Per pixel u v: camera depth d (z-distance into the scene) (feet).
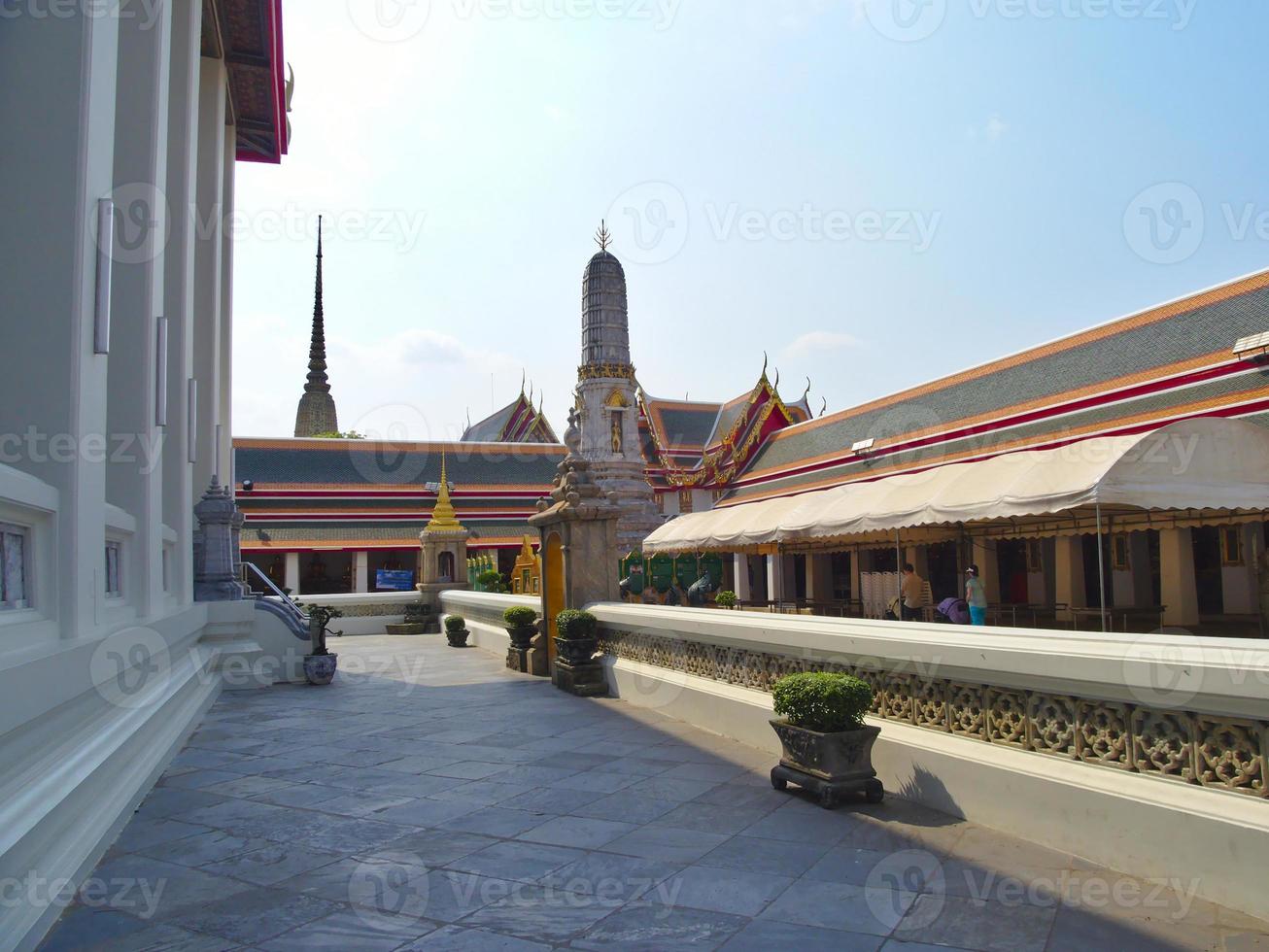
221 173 51.55
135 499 26.37
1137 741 15.93
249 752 28.68
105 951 13.33
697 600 88.74
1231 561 65.05
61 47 17.94
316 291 181.06
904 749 20.89
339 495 130.82
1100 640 16.47
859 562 95.09
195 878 16.52
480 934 13.80
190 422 37.60
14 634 14.38
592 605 42.45
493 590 86.89
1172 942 12.96
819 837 18.20
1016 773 17.85
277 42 52.90
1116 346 70.64
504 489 139.33
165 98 28.71
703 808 20.61
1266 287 61.00
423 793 22.81
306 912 14.79
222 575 46.57
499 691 42.24
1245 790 14.07
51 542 16.71
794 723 21.65
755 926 13.92
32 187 17.49
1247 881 13.70
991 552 76.33
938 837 17.94
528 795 22.33
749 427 124.16
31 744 15.01
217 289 51.39
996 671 18.48
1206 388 60.59
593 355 97.96
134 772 21.48
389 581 120.57
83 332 17.69
